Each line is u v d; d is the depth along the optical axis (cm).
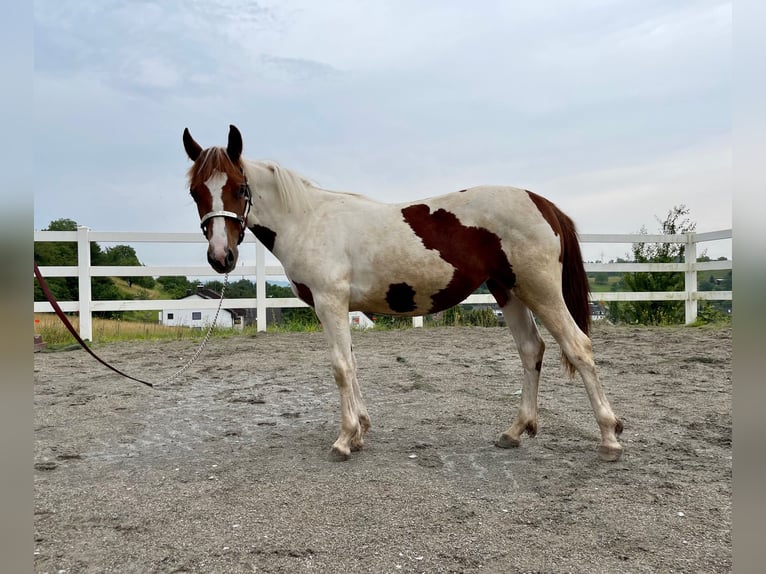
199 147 364
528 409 350
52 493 280
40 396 516
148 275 901
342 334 336
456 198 337
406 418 423
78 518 250
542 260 320
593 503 260
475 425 402
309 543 224
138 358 723
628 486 280
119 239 890
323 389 541
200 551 218
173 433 395
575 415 422
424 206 340
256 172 350
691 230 1077
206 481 296
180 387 554
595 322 1067
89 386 561
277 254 359
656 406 446
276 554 215
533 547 219
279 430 401
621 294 1009
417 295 339
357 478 295
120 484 293
